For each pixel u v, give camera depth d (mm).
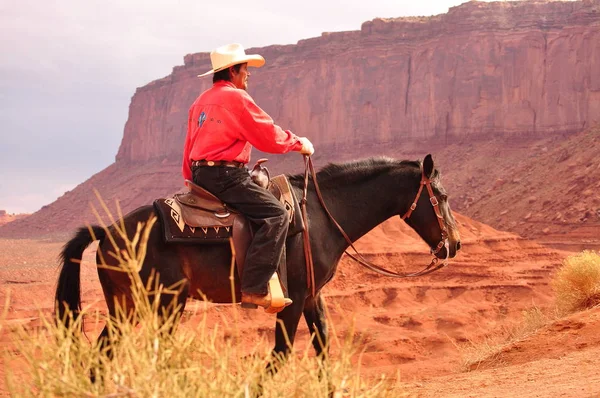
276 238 6398
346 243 7230
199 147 6598
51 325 3824
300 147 6898
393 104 133000
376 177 7387
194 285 6438
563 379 8391
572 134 111500
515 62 118000
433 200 7402
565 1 120938
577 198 88875
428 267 7641
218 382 3758
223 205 6516
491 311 48000
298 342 32219
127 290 6289
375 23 141625
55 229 182125
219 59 6789
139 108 197625
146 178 183250
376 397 4055
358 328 33781
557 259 60656
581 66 112250
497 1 126000
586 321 12461
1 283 61031
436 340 37375
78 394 3533
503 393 8047
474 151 117062
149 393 3467
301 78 148500
